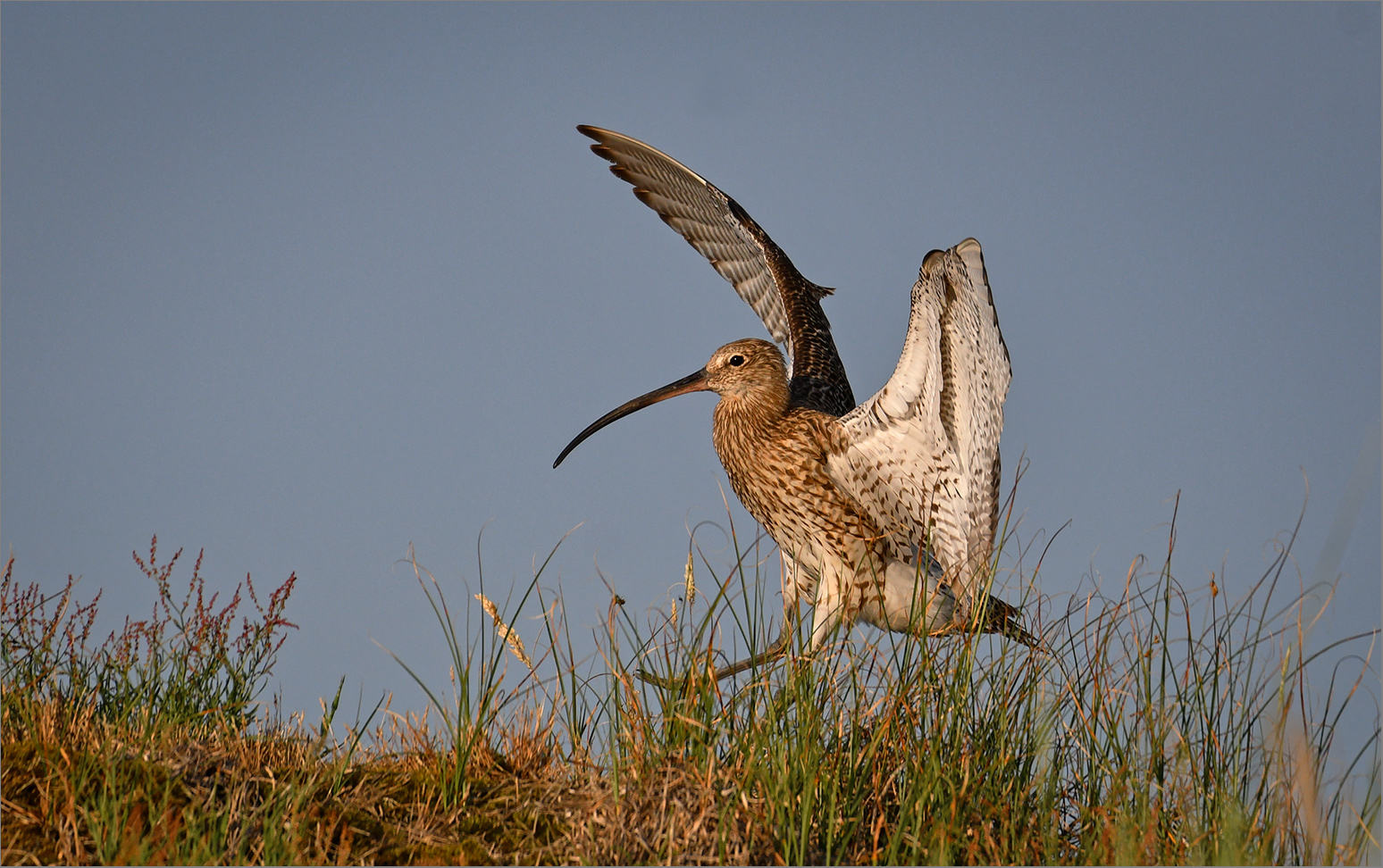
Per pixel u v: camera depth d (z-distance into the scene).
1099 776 8.77
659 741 8.64
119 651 9.70
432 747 9.20
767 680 8.77
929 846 7.87
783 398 12.33
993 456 10.90
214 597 9.98
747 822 7.93
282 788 8.14
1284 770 8.12
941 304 10.47
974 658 9.02
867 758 8.64
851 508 11.83
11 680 9.55
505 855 7.89
